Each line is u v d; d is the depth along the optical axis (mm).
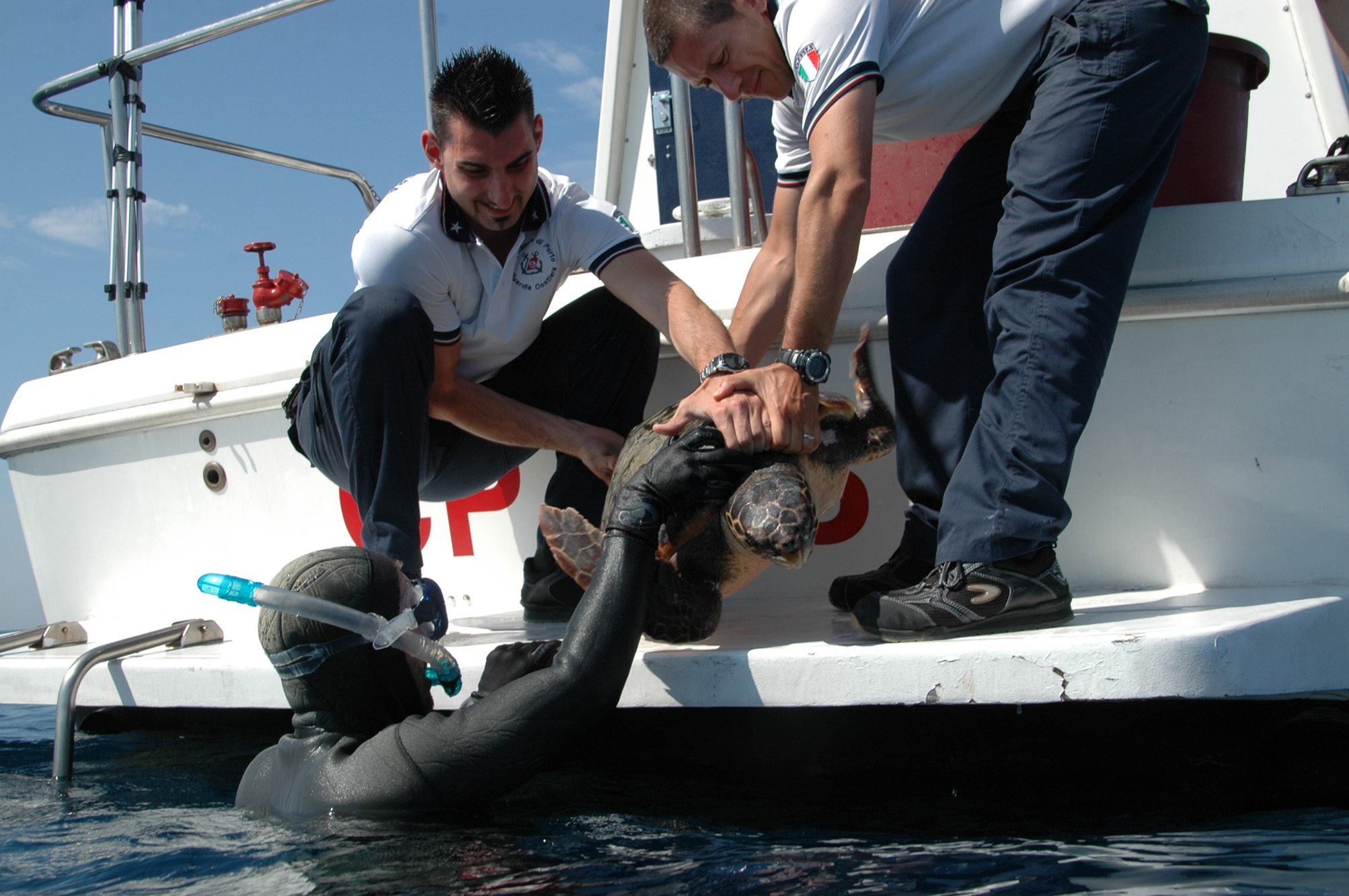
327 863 1456
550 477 2725
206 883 1403
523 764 1627
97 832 1725
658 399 2699
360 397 2215
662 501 1785
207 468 3076
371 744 1730
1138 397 2273
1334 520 2172
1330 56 3262
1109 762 1959
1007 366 1837
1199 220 2213
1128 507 2299
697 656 1822
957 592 1785
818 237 1911
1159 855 1370
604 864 1408
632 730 2268
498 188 2254
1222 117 2295
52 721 3430
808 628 2092
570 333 2580
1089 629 1717
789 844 1491
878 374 2496
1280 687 1678
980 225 2131
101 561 3340
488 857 1460
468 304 2465
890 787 1859
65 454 3354
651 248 3580
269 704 2178
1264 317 2189
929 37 2023
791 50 2004
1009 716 2041
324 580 1763
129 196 3619
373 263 2357
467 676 1999
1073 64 1867
